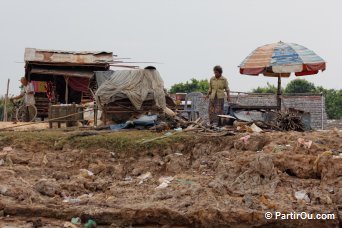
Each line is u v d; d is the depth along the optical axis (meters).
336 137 13.48
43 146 14.38
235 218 10.59
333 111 42.88
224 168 12.36
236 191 11.65
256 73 16.59
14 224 10.62
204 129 15.06
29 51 27.09
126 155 13.80
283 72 16.27
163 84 16.86
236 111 16.94
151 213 10.77
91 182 12.58
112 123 16.48
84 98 27.20
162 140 13.91
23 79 24.41
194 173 12.89
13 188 11.87
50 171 13.38
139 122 15.73
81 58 27.05
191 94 22.98
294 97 25.27
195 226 10.70
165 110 16.56
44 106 26.39
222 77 16.81
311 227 10.54
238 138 13.77
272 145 13.06
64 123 18.47
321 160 12.02
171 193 11.60
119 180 13.07
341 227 10.59
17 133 15.33
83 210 10.98
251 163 12.13
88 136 14.54
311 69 16.22
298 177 12.20
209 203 10.98
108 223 10.85
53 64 27.06
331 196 11.25
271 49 16.73
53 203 11.45
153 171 13.24
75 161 13.77
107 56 27.27
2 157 13.84
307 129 16.53
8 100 27.08
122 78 16.64
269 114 16.52
